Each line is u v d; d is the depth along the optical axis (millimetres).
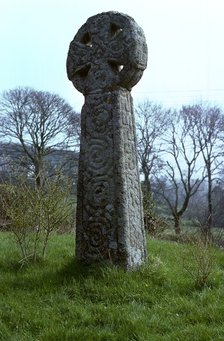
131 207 6719
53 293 5820
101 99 6941
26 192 7289
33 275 6477
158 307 5332
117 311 5188
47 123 24797
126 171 6727
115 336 4613
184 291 5898
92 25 7191
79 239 6938
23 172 9195
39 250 7938
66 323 4934
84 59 7199
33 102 25062
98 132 6918
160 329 4781
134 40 6758
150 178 26547
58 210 7457
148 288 5852
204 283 6031
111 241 6598
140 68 6879
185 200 25578
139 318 4969
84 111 7117
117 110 6770
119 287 5828
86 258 6812
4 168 11188
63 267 6727
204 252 6340
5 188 9109
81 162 7070
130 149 6887
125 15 6961
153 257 7184
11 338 4570
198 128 27156
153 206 15562
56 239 9500
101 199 6770
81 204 6996
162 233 14062
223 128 26703
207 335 4465
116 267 6363
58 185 7363
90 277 6152
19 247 8102
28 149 24297
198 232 12125
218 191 25953
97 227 6762
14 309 5316
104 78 6961
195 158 26750
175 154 26906
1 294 5801
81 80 7254
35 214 7184
